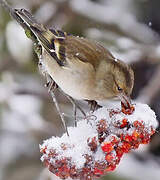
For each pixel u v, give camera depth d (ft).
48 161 22.61
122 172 39.24
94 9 42.11
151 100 39.60
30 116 43.75
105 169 22.36
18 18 28.09
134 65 41.34
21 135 44.16
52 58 26.89
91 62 26.68
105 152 22.17
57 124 42.98
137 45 40.29
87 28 41.78
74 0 41.73
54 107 42.88
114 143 21.89
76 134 22.97
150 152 41.29
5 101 43.83
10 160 43.45
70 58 26.78
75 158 22.24
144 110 22.99
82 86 26.78
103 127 22.38
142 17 44.50
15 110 43.91
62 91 27.48
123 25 42.27
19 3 41.34
